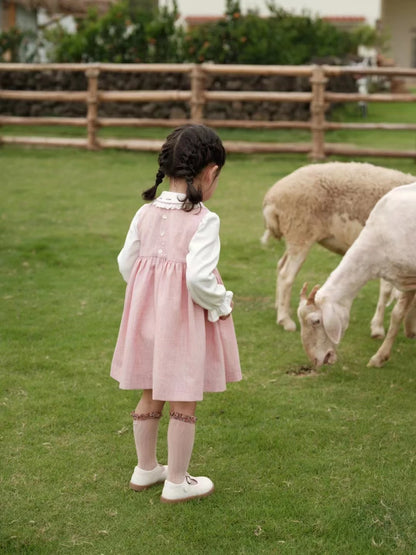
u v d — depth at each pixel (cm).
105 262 647
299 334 494
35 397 393
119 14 1650
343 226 480
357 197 472
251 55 1602
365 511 292
